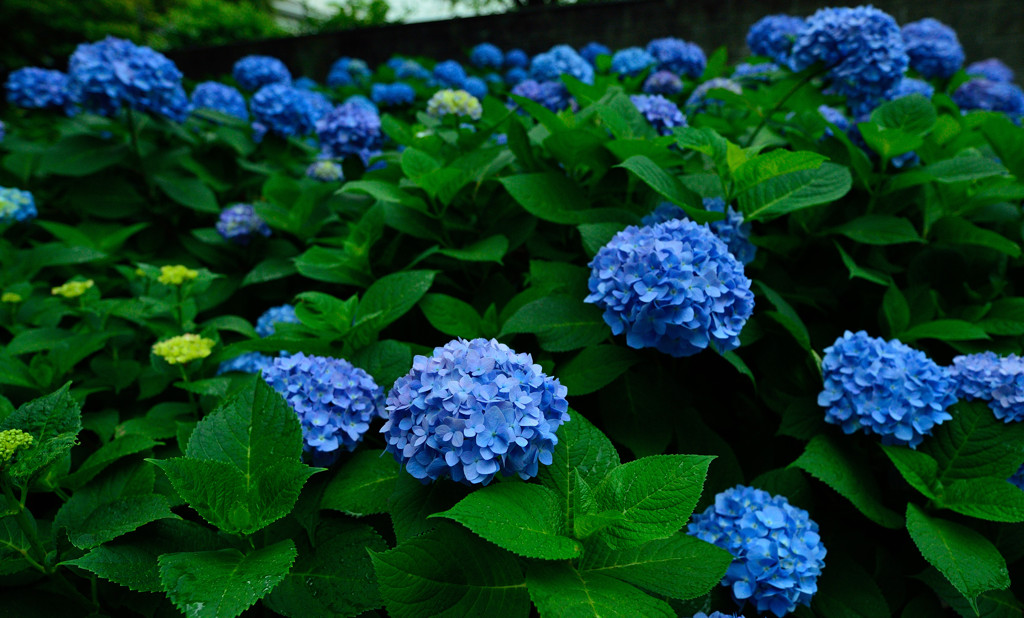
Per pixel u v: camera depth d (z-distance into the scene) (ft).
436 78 9.32
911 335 3.21
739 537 2.58
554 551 1.92
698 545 2.12
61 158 5.50
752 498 2.70
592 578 2.05
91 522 2.26
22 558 2.29
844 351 2.83
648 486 2.12
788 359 3.25
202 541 2.34
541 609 1.87
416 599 1.93
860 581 2.71
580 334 2.89
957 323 3.08
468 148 4.15
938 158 3.89
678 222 2.77
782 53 7.02
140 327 4.24
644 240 2.71
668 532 2.02
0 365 3.24
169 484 2.66
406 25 14.71
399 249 3.91
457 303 3.10
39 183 6.33
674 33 13.09
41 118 9.18
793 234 3.76
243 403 2.44
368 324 2.93
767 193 3.24
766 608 2.51
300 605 2.23
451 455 2.04
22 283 4.20
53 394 2.30
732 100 4.49
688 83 6.72
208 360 3.31
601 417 3.08
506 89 10.03
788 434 2.98
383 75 9.68
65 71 16.40
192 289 3.83
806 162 2.88
